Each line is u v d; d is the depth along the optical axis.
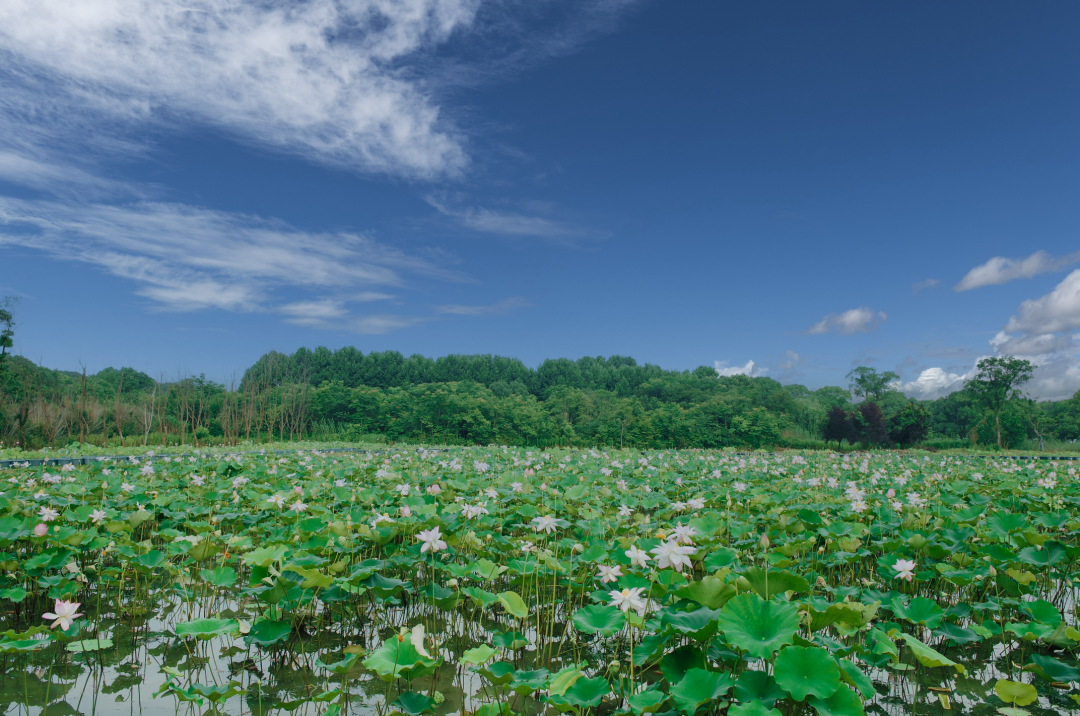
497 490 10.24
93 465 15.05
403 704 3.98
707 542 6.62
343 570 6.00
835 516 8.88
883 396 78.06
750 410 55.81
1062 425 66.81
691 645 3.98
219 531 8.34
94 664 5.21
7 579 6.10
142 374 60.34
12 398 33.34
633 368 93.62
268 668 5.18
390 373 78.62
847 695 3.22
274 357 70.50
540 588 6.55
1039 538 6.41
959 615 5.31
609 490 10.63
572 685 3.88
